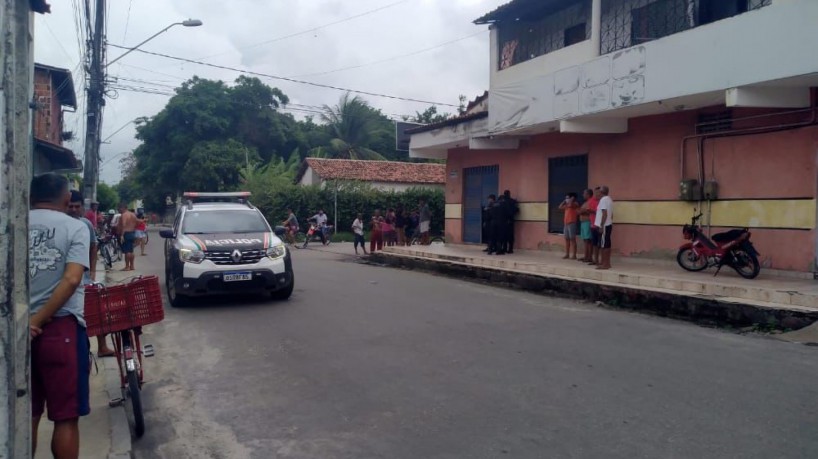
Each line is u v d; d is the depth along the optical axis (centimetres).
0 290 279
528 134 1686
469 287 1377
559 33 1599
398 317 1000
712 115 1243
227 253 1088
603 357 745
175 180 4803
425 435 517
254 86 4925
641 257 1403
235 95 4878
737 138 1191
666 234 1344
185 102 4644
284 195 3528
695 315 985
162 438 537
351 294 1250
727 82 1052
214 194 1350
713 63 1074
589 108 1329
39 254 398
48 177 423
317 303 1138
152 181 4866
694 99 1155
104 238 1894
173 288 1098
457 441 503
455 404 588
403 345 814
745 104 1044
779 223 1120
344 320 978
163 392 654
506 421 543
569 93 1385
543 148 1703
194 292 1073
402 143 2550
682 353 762
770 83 1009
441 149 2147
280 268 1116
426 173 4391
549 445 490
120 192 7731
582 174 1588
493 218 1745
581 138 1567
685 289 1061
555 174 1677
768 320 896
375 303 1137
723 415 543
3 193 281
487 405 583
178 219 1227
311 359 755
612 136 1474
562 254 1636
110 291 564
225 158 4522
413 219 2702
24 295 304
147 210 6081
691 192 1255
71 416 405
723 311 948
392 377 676
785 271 1112
